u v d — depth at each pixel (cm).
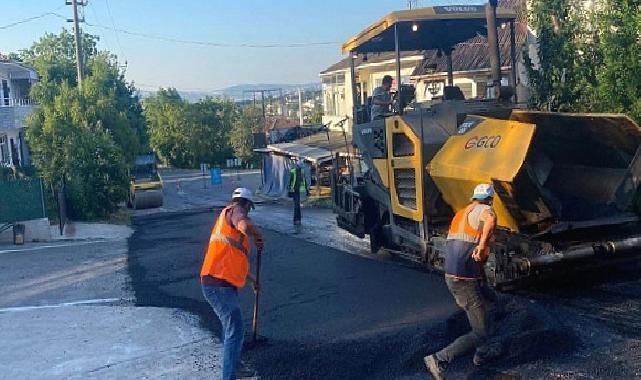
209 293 609
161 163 8600
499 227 827
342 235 1432
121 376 666
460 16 1021
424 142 900
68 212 2236
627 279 849
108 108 2848
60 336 817
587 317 712
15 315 935
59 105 2309
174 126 8269
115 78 4428
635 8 1081
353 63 1220
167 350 739
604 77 1091
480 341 602
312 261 1155
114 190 2316
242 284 618
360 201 1184
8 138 3472
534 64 1477
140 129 4531
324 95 4219
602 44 1113
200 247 1422
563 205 845
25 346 784
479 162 784
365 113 1203
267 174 3681
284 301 895
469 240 598
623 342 635
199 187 4694
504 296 752
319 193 2764
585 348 627
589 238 817
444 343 659
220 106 8494
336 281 985
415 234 967
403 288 899
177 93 8650
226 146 8350
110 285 1100
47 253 1516
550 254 757
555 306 756
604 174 873
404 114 980
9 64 3719
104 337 803
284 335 747
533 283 802
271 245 1362
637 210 845
